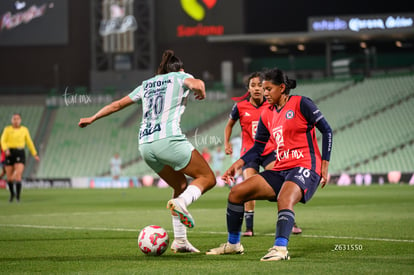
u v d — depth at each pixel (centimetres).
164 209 4972
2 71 14038
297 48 15438
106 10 13200
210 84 13288
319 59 14062
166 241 2138
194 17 13300
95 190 9631
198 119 12862
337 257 2034
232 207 2116
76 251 2289
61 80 13975
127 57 13225
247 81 2992
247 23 15238
